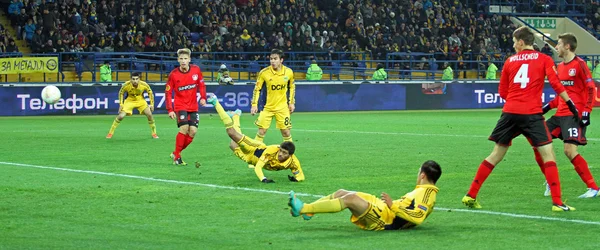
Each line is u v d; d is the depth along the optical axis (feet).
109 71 108.99
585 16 164.45
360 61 123.85
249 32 127.75
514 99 31.65
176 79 47.78
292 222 28.86
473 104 118.21
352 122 88.74
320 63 129.90
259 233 26.84
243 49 125.29
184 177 41.78
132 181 40.11
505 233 26.81
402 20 141.28
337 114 105.09
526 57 31.68
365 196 26.61
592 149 57.00
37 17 119.34
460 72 138.72
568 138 35.22
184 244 25.05
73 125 84.53
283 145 39.65
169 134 72.54
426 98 115.75
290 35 128.88
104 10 122.01
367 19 138.72
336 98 111.34
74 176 42.06
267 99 51.85
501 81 32.58
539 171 43.75
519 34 31.94
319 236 26.25
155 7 125.18
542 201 33.71
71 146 60.13
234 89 106.83
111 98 102.78
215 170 44.86
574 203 33.19
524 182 39.47
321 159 50.60
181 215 30.45
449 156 52.26
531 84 31.40
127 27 120.98
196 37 127.24
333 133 72.49
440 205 32.71
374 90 113.09
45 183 39.24
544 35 149.07
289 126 52.13
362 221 26.73
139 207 32.27
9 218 29.68
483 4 157.79
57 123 87.71
